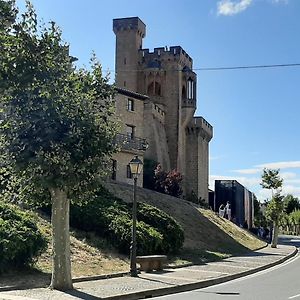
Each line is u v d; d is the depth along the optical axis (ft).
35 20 39.70
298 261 99.91
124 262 70.64
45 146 43.88
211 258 91.04
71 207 80.59
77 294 45.16
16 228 55.21
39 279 52.85
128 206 90.43
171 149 237.04
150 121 212.64
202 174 260.01
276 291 52.29
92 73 50.75
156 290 50.06
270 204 145.07
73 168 44.73
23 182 46.80
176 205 145.28
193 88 251.19
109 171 50.03
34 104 43.37
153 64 244.42
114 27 249.14
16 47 37.11
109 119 51.67
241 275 69.56
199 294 50.34
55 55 43.78
